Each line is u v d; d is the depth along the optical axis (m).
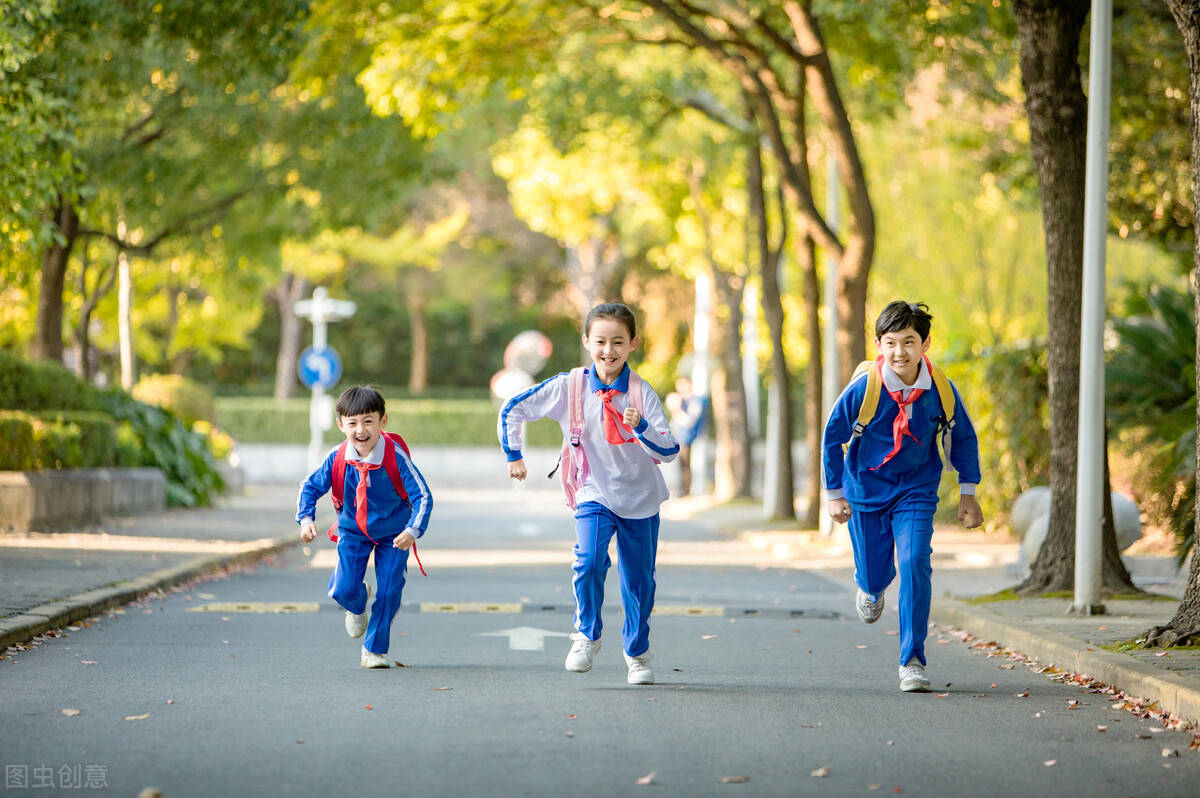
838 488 17.28
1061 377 26.30
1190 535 27.86
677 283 102.06
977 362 48.00
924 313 16.48
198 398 73.75
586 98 50.66
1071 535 26.23
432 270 114.25
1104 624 22.05
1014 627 21.55
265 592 28.28
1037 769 12.71
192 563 31.30
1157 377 36.81
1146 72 38.41
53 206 43.97
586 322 16.61
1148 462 36.22
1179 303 37.25
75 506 41.34
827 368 47.16
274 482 101.06
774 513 56.22
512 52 40.97
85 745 13.13
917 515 16.83
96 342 77.56
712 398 85.31
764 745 13.52
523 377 102.56
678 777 12.14
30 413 43.69
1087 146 24.95
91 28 36.78
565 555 39.50
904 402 16.47
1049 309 26.50
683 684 17.14
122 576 27.64
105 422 46.66
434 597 27.55
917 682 16.81
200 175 50.44
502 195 106.62
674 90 50.16
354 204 53.22
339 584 18.02
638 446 16.48
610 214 85.38
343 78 49.62
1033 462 46.47
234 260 57.81
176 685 16.59
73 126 36.12
